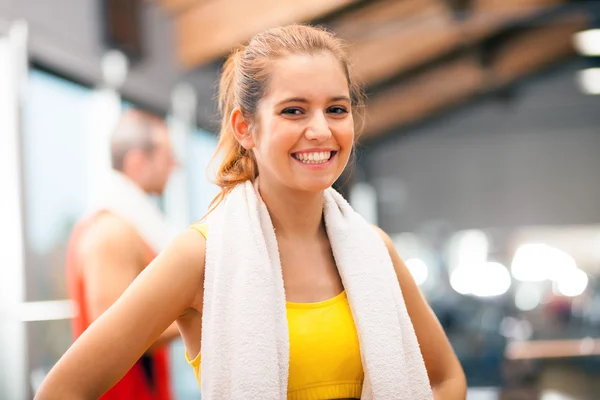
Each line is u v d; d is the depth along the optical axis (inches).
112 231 76.8
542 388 179.8
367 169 530.0
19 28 148.9
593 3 363.6
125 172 82.5
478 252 513.3
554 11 370.6
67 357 45.2
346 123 48.3
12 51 147.6
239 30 231.6
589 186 514.6
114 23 187.2
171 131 228.2
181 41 238.2
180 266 47.3
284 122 47.1
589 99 516.7
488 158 528.4
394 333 49.1
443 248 518.9
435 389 55.3
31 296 144.4
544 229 518.6
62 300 159.2
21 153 145.8
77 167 173.8
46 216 159.6
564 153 520.7
